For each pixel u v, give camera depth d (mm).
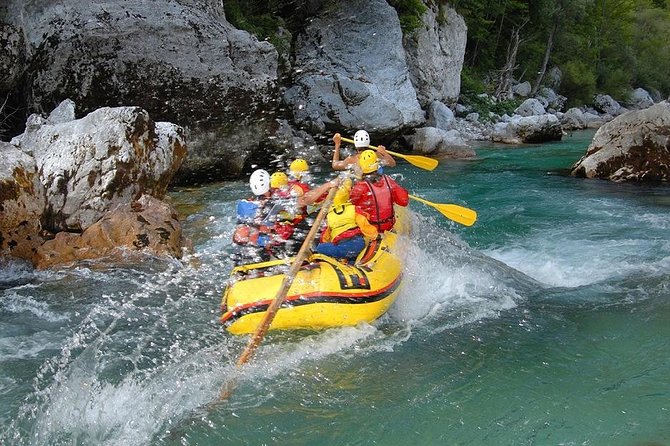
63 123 7586
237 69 11461
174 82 10680
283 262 5070
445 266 6340
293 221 5242
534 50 32562
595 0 37188
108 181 7113
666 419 3715
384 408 3930
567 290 6000
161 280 6207
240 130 11781
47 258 6617
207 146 11383
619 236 7965
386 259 5441
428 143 16547
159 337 4953
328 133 15594
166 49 10586
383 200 5754
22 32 9945
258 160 13383
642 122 11844
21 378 4332
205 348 4750
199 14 11336
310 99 15391
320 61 16844
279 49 16156
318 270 4996
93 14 10109
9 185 6656
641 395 3994
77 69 9906
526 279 6285
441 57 22672
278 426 3770
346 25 17203
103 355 4656
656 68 42750
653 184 11453
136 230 6930
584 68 34969
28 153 7438
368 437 3648
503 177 12789
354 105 15430
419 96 22000
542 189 11312
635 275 6371
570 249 7465
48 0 10047
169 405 3996
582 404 3914
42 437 3672
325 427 3752
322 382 4250
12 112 10641
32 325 5199
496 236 8203
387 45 17219
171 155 8188
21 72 10094
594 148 12562
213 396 4098
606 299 5707
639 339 4824
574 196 10578
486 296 5770
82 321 5270
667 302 5559
